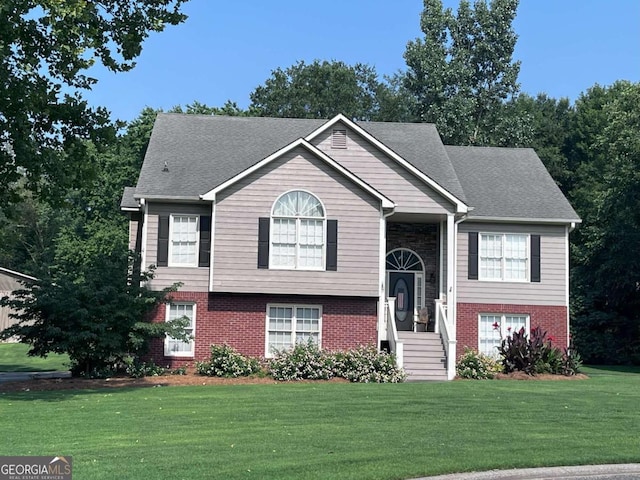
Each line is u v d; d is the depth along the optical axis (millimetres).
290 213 26594
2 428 13688
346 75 61875
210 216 27219
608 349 40250
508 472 10664
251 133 31750
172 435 12984
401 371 24391
